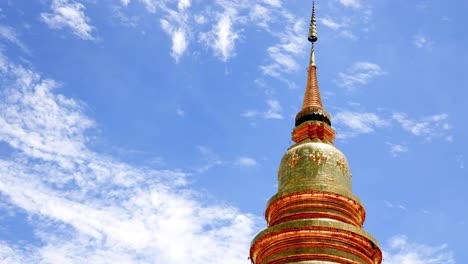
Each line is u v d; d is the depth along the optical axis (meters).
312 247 27.70
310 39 39.03
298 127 34.31
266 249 28.91
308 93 36.03
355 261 27.66
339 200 29.86
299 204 29.80
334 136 34.56
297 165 31.61
